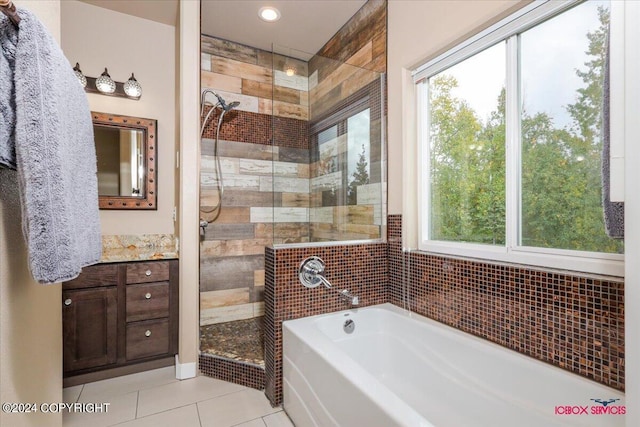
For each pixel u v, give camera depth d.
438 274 1.76
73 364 1.90
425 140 1.97
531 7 1.33
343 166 2.24
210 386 2.00
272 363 1.80
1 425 0.72
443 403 1.54
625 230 0.69
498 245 1.53
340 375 1.19
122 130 2.47
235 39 2.84
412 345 1.77
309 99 2.26
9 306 0.77
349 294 1.98
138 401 1.83
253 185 2.95
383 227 2.16
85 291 1.94
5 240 0.76
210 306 2.77
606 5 1.14
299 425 1.55
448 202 1.83
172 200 2.63
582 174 1.21
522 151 1.42
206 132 2.76
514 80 1.44
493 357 1.37
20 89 0.70
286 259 1.82
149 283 2.11
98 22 2.42
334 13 2.46
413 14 1.89
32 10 0.91
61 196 0.75
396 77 2.04
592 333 1.13
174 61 2.66
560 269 1.25
